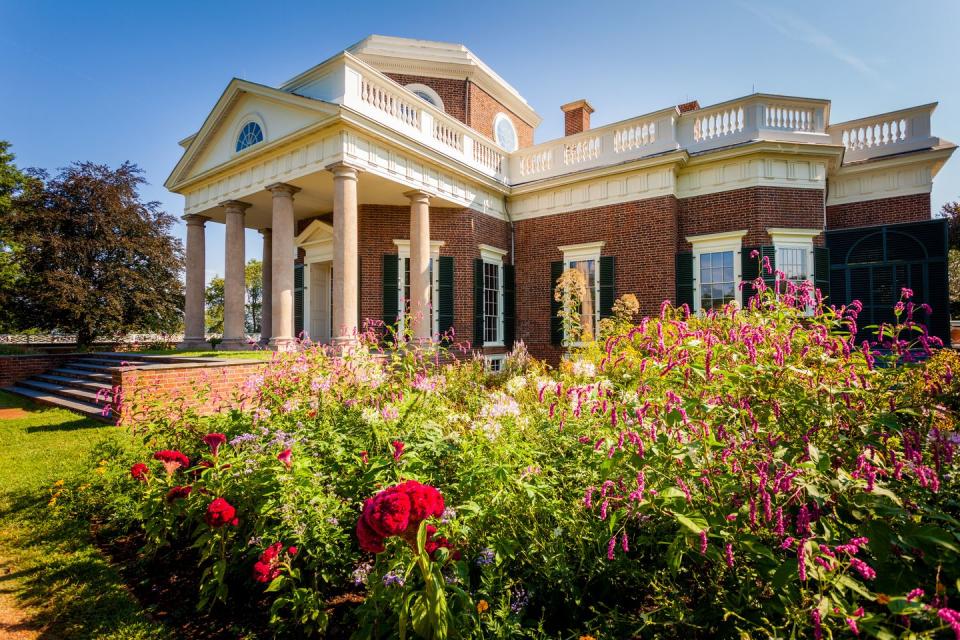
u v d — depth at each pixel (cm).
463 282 1457
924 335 251
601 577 255
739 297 1254
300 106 1138
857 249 1227
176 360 1058
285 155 1214
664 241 1328
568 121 1731
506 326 1611
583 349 1109
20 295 2009
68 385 1113
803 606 179
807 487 197
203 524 307
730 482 224
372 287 1388
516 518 283
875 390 242
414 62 1778
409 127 1295
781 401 251
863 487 195
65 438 683
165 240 2342
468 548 271
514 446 319
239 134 1359
